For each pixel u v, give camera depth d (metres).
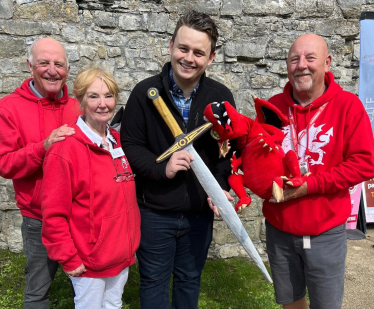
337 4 3.66
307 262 2.05
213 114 1.79
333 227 2.02
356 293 3.21
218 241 3.73
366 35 4.02
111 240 1.86
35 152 1.89
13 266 3.35
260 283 3.32
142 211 2.16
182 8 3.53
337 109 1.99
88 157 1.81
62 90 2.24
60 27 3.39
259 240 3.80
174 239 2.17
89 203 1.82
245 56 3.58
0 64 3.37
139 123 2.07
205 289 3.20
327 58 2.10
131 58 3.53
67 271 1.80
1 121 2.05
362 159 1.88
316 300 2.09
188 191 2.07
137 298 3.04
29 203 2.10
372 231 4.63
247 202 1.88
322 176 1.91
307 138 2.03
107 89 1.82
